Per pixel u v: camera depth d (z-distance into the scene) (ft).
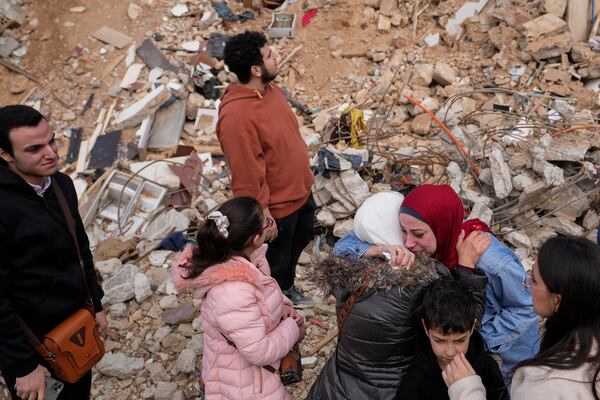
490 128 16.49
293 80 21.97
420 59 20.74
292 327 8.33
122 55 24.11
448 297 6.66
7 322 7.65
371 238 8.03
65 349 8.36
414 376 7.28
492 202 14.99
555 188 14.38
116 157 20.40
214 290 7.65
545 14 19.74
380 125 18.71
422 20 21.94
